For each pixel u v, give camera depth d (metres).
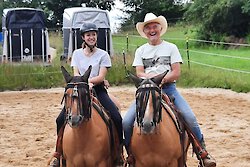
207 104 16.34
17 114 15.45
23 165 9.83
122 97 18.05
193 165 9.55
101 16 24.97
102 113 7.15
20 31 25.19
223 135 12.00
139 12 54.19
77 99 6.43
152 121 6.09
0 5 55.34
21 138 12.19
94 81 7.18
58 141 7.30
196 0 39.16
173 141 6.60
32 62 24.30
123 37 40.28
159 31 7.08
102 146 6.90
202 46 35.53
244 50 32.03
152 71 7.07
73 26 24.72
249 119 13.87
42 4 57.75
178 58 7.06
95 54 7.36
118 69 22.30
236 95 18.08
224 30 36.91
